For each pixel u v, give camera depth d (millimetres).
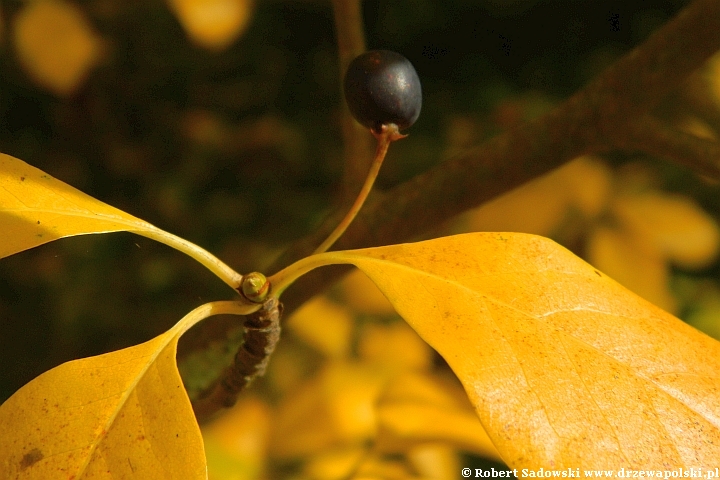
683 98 454
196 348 334
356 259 275
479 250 275
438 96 604
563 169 410
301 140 639
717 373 265
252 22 632
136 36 604
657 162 474
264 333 284
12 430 263
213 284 580
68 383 266
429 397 365
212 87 645
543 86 605
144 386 266
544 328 267
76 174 625
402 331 411
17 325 574
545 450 255
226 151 635
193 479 259
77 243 592
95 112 621
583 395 260
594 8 607
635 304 271
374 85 279
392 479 360
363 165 332
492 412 257
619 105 320
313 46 653
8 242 279
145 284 582
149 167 632
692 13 313
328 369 386
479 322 266
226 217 608
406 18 615
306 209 608
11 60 576
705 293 498
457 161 327
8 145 616
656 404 261
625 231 404
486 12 610
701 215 412
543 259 274
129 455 261
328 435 370
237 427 370
